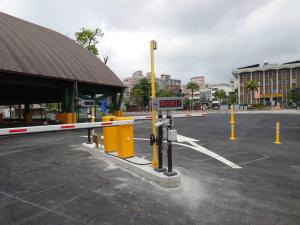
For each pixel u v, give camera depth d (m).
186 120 25.19
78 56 26.25
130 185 4.86
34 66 17.69
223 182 5.13
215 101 136.25
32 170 5.99
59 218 3.55
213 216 3.61
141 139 11.31
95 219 3.51
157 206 3.93
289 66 94.31
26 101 33.16
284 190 4.70
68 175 5.54
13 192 4.55
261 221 3.48
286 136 12.30
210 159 7.20
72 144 9.94
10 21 22.55
